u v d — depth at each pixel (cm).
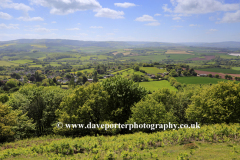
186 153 1362
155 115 2583
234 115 2450
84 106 2828
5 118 2512
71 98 3042
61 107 3431
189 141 1714
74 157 1591
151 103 2839
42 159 1638
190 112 2964
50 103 3644
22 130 2798
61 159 1609
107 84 3553
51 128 3328
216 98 2669
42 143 2269
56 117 3572
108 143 1891
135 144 1781
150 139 1817
